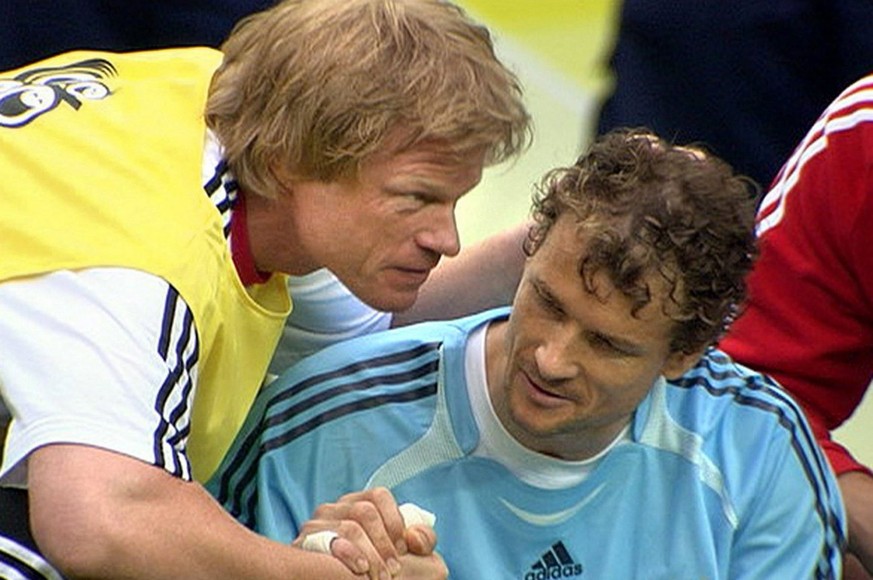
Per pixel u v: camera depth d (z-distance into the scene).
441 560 7.60
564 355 7.46
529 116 7.93
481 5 19.98
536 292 7.48
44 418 6.96
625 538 8.11
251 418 8.23
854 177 8.66
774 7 10.70
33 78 8.16
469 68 7.53
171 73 8.11
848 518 8.81
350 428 8.05
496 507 8.05
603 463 8.09
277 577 7.14
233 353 7.76
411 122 7.38
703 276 7.43
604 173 7.47
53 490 6.87
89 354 7.00
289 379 8.23
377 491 7.59
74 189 7.36
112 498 6.86
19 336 7.08
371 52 7.45
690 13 10.84
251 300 7.74
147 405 7.04
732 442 8.26
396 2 7.63
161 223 7.31
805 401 9.02
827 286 8.88
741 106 10.89
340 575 7.29
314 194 7.55
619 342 7.44
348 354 8.24
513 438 7.97
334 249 7.61
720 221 7.46
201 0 10.98
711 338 7.69
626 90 11.11
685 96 10.98
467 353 8.09
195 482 7.34
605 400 7.61
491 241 9.45
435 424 8.05
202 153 7.62
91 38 11.03
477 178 7.61
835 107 8.80
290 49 7.54
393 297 7.74
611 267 7.30
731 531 8.12
